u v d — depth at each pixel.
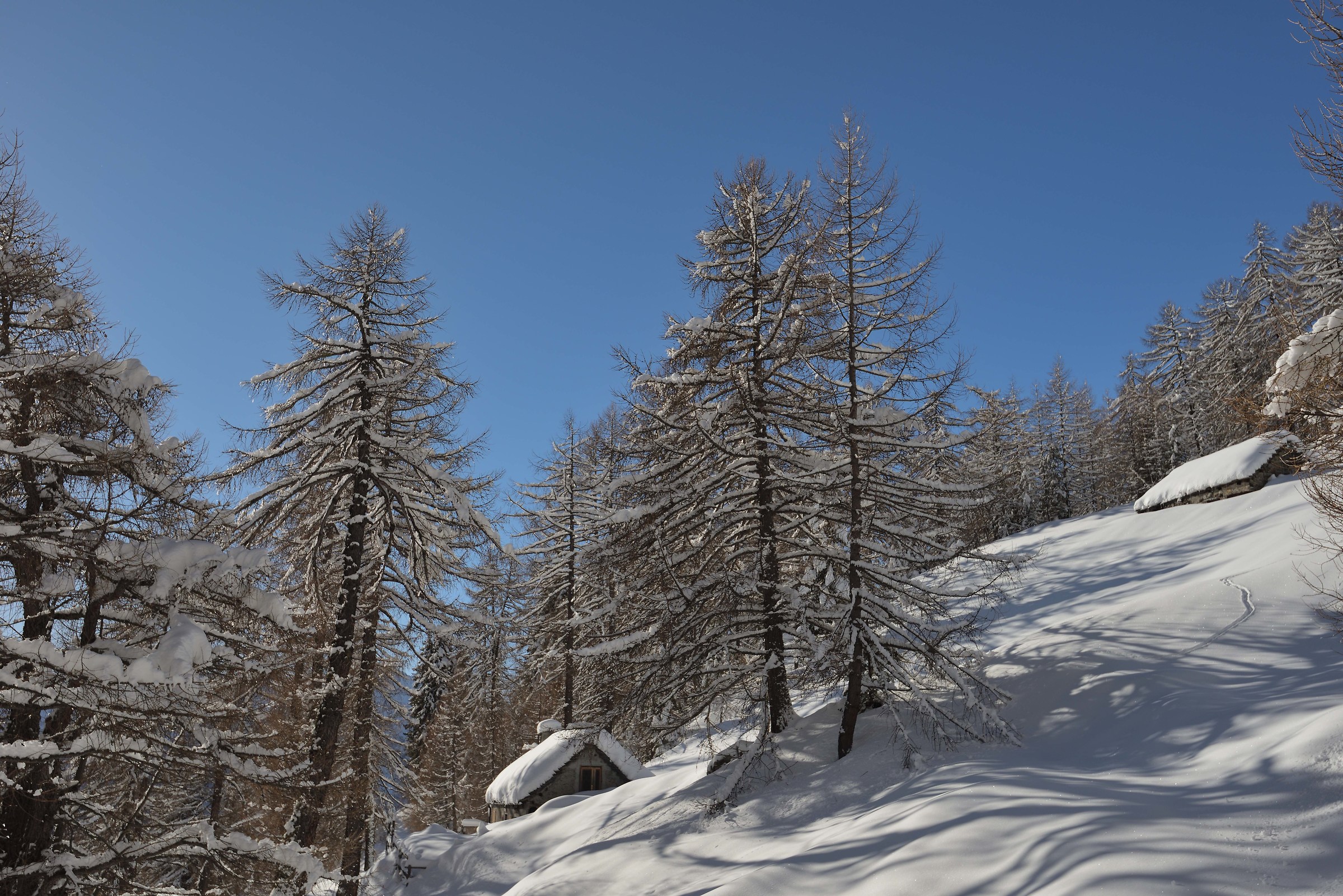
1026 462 49.81
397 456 17.33
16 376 9.59
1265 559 18.28
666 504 15.79
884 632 15.73
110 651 9.88
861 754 14.20
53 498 10.14
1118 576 23.39
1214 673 13.07
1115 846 7.54
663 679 15.57
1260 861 6.86
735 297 17.11
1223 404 34.53
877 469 15.16
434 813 36.62
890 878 8.66
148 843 10.12
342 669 15.44
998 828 8.86
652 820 15.10
